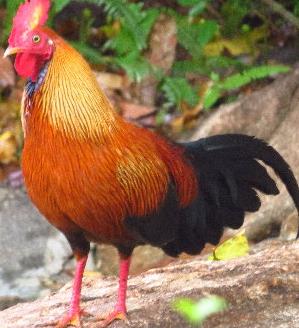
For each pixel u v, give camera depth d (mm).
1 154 17125
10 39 9523
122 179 9641
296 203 11289
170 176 10367
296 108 15852
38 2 9570
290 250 11453
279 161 11312
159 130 17344
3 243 15484
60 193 9516
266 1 17812
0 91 17938
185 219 10938
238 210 11430
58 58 9492
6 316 10820
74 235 10016
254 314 9773
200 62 17766
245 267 10977
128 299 10492
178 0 17703
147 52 17844
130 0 18859
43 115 9469
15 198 16516
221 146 11219
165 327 9711
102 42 18656
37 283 14609
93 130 9469
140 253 14781
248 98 16594
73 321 10086
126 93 17781
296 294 10078
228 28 18734
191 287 10539
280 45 18594
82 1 17703
